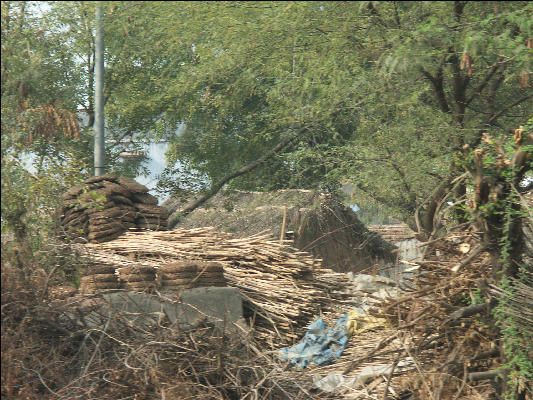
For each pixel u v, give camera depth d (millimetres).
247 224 26453
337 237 26844
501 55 12711
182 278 12586
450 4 12664
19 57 10742
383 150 17188
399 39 13188
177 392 9500
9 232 10805
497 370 9898
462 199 11062
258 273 15266
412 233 11945
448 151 15594
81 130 24688
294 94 17500
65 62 22078
